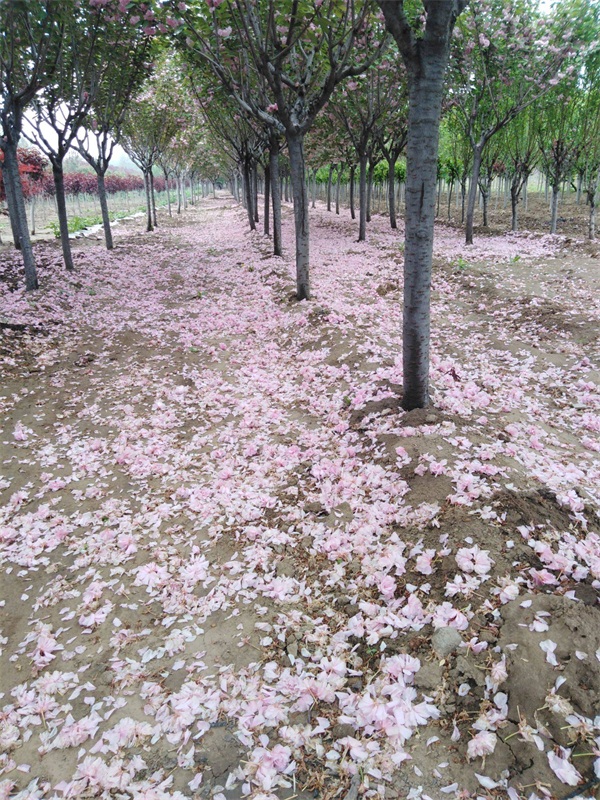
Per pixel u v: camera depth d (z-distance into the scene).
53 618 3.53
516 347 7.70
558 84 14.78
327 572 3.61
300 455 5.14
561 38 12.86
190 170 43.41
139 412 6.46
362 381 6.20
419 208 4.39
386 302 9.79
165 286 12.62
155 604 3.58
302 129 8.56
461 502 3.71
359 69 7.38
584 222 22.05
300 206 9.34
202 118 21.78
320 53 8.49
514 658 2.66
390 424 4.96
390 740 2.46
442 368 6.49
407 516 3.84
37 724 2.79
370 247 16.11
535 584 3.08
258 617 3.35
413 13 10.36
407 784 2.29
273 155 13.91
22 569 3.99
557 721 2.38
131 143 22.55
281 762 2.42
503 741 2.38
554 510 3.66
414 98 4.12
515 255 13.46
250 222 21.59
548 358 7.21
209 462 5.28
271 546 3.96
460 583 3.15
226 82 8.02
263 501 4.49
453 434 4.56
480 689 2.60
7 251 15.45
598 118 14.97
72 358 8.16
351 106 15.22
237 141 21.11
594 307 8.54
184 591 3.63
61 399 6.88
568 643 2.66
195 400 6.73
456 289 10.87
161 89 19.92
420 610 3.09
